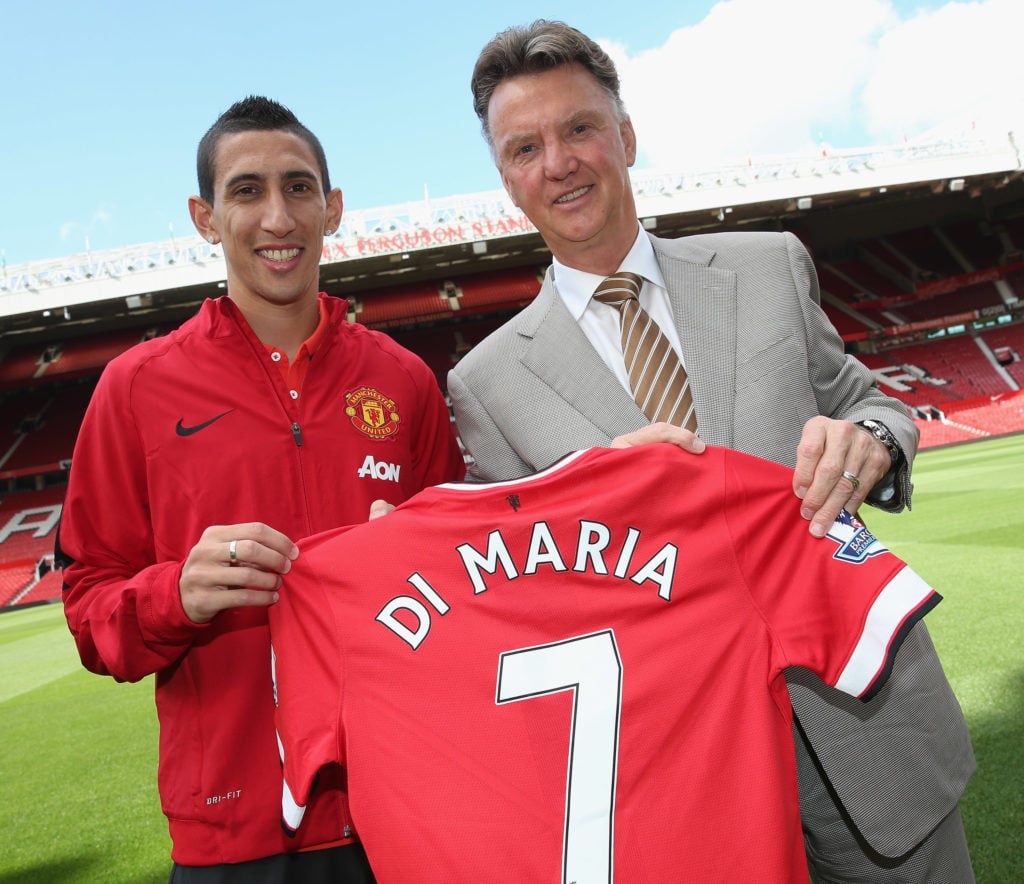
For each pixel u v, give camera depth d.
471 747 1.47
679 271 1.98
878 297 28.48
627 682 1.50
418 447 2.18
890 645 1.42
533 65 1.83
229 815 1.66
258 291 1.87
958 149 22.48
